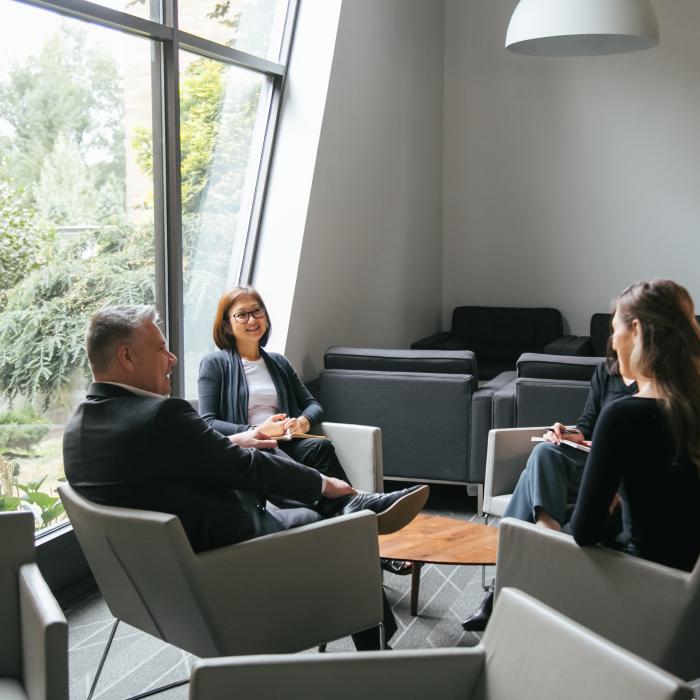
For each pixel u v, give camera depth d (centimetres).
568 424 454
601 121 718
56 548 362
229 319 409
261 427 367
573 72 721
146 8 393
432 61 717
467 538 315
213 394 402
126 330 234
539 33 522
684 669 219
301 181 515
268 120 516
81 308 378
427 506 500
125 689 289
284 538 231
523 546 241
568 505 329
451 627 335
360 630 249
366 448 381
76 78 359
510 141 741
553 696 142
